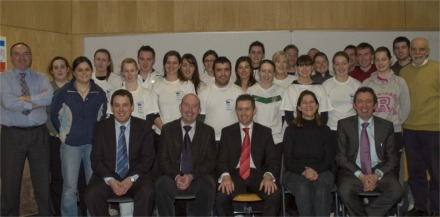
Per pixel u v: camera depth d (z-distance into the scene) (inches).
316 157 139.3
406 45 162.9
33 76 148.5
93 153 135.0
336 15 214.2
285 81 161.9
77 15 217.2
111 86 159.8
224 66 145.9
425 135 147.9
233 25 214.5
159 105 152.9
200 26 214.7
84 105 141.6
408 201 167.3
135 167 135.0
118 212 164.2
